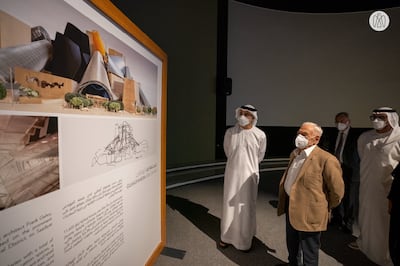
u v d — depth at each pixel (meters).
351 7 8.12
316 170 1.97
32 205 0.92
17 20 0.85
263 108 8.63
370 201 2.48
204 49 7.60
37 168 0.94
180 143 7.33
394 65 8.05
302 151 2.10
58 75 1.04
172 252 2.77
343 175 3.19
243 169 2.74
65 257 1.11
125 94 1.65
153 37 6.42
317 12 8.36
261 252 2.80
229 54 8.17
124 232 1.73
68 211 1.12
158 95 2.33
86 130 1.24
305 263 2.09
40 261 0.97
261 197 4.86
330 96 8.63
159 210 2.54
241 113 2.80
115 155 1.54
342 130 3.23
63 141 1.08
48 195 1.00
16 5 0.84
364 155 2.55
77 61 1.16
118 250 1.64
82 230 1.23
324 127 8.73
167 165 7.07
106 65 1.40
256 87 8.52
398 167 2.05
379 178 2.38
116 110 1.53
